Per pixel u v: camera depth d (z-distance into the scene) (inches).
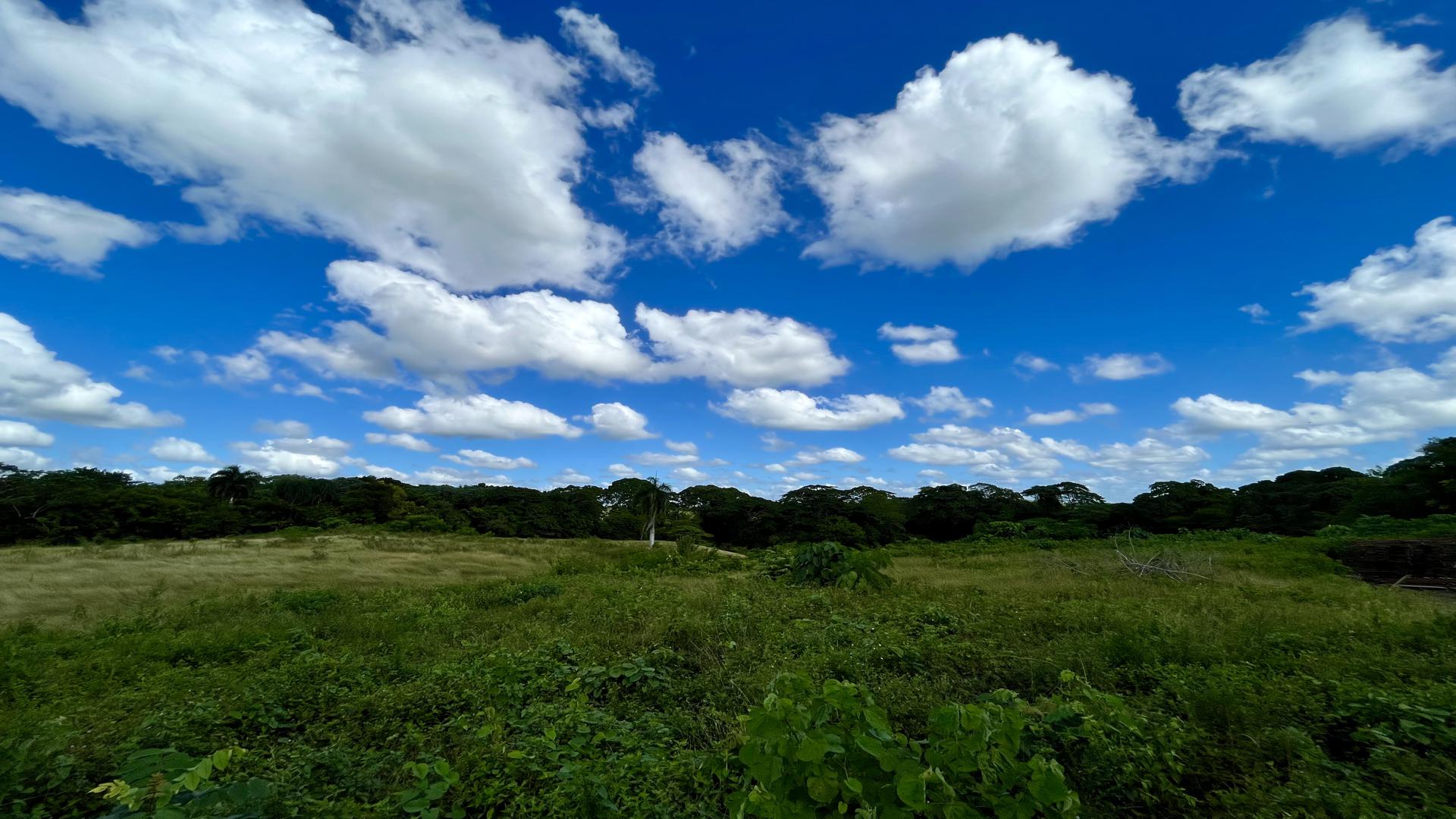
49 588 606.5
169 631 372.5
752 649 279.1
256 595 545.6
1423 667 202.2
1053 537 1343.5
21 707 210.8
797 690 135.7
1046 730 161.8
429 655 309.9
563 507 2719.0
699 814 143.4
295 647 333.1
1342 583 479.5
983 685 225.8
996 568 684.1
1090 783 146.6
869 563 504.1
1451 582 469.7
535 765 161.5
